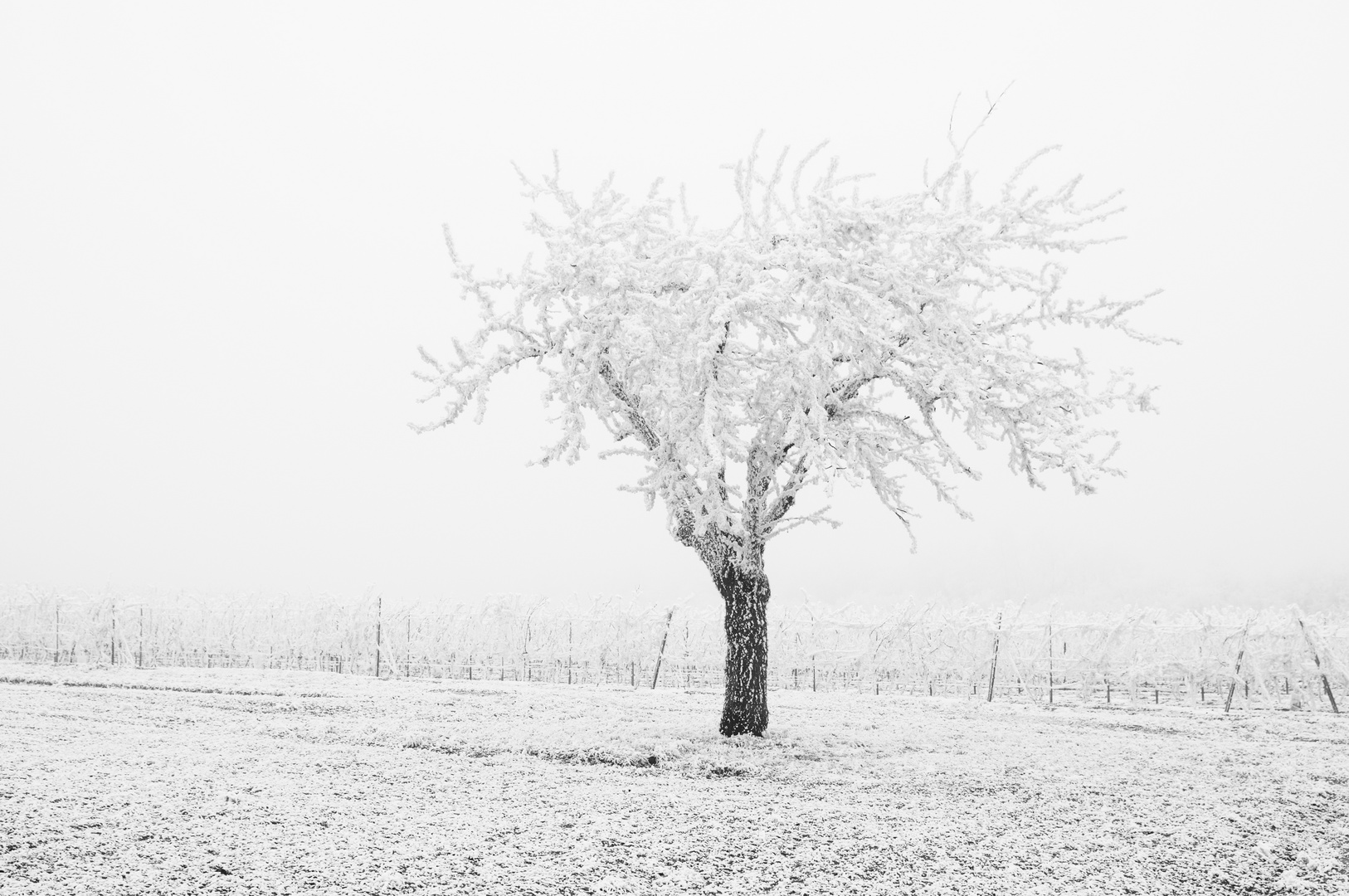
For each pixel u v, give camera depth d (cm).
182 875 677
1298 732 1683
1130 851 809
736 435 1392
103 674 2506
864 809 956
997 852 795
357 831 816
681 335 1410
